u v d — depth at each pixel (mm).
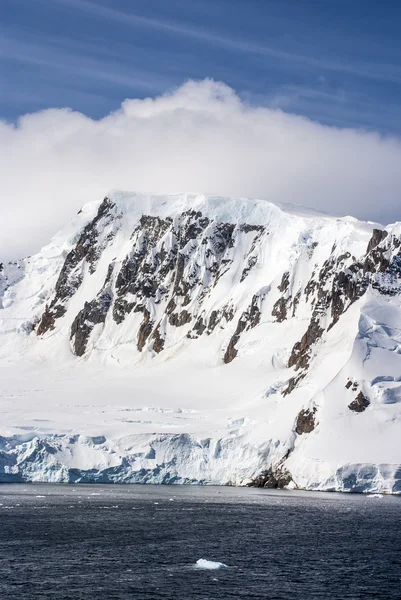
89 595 157250
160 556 190625
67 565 179750
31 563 181375
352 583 168500
